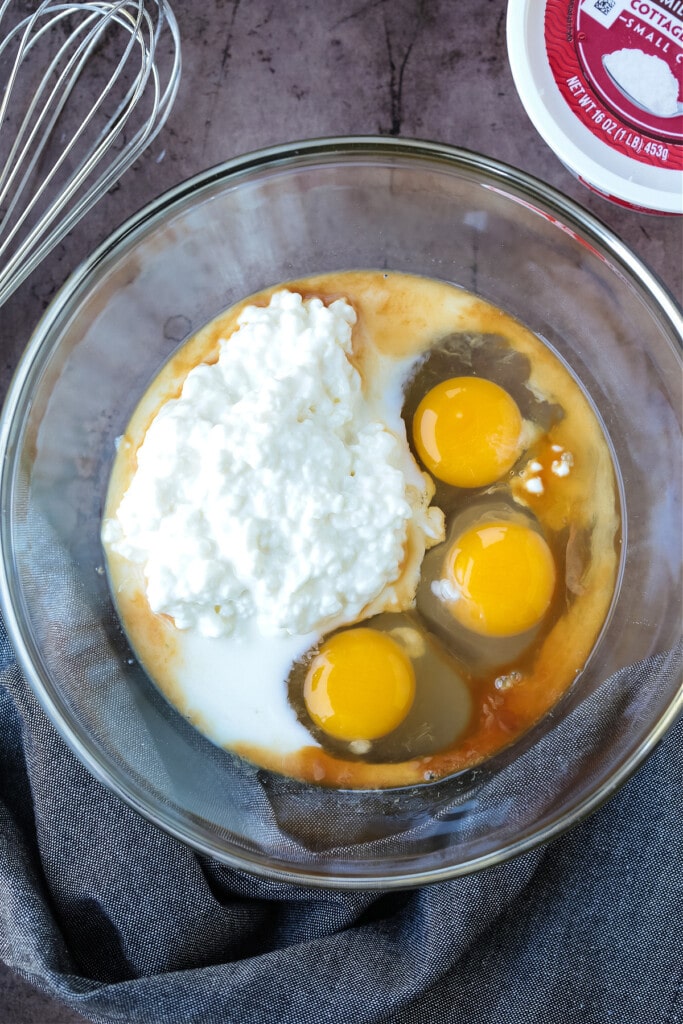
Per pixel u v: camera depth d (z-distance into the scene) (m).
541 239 0.43
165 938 0.41
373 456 0.40
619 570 0.43
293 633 0.40
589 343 0.43
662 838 0.42
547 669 0.42
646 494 0.43
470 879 0.40
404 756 0.42
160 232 0.41
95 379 0.43
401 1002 0.40
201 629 0.40
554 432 0.43
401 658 0.41
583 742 0.41
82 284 0.40
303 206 0.43
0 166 0.45
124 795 0.38
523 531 0.41
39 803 0.41
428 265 0.44
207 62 0.44
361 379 0.42
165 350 0.44
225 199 0.42
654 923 0.41
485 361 0.43
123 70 0.45
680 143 0.41
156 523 0.39
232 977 0.40
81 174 0.43
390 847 0.41
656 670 0.42
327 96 0.44
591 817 0.42
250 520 0.38
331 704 0.40
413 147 0.40
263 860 0.39
